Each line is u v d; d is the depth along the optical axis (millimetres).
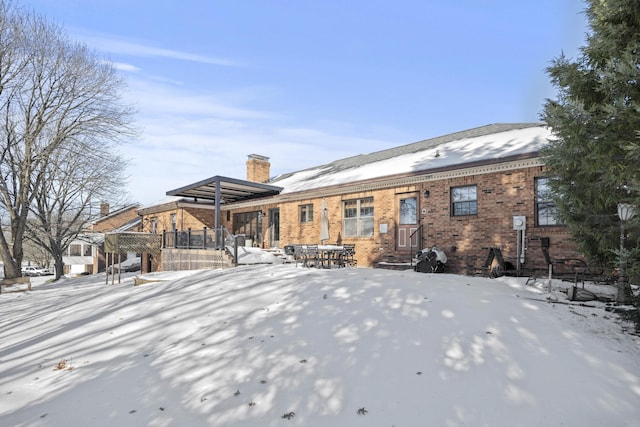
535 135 13289
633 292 6574
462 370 4598
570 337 5363
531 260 10961
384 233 15148
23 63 21250
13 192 23266
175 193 22078
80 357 6199
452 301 6832
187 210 23828
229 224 23812
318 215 18000
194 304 8375
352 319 6340
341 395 4273
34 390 5113
